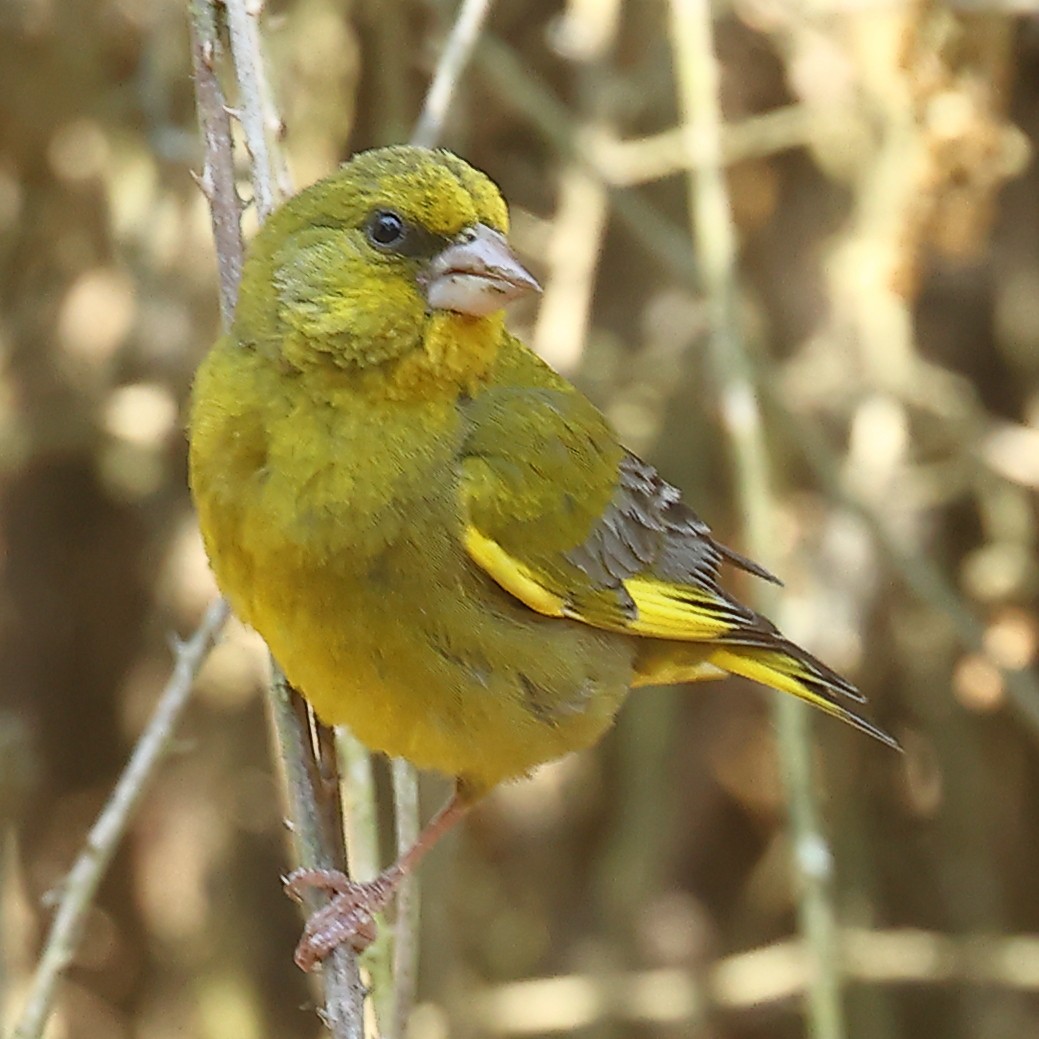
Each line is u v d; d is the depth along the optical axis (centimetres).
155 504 1209
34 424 1169
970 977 1165
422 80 1195
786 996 1291
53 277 1162
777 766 1270
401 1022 747
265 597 696
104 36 1105
